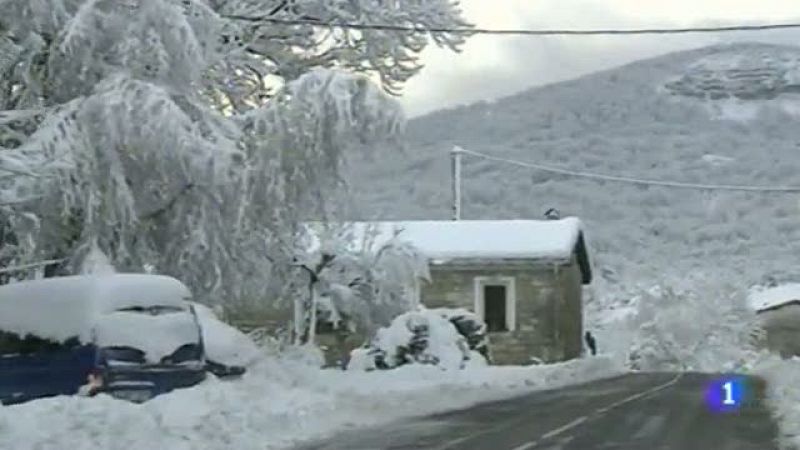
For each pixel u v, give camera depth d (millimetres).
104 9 26172
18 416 15328
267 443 16594
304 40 31969
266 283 28984
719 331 78875
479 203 94250
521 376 34781
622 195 100188
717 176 101000
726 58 114625
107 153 25297
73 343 18141
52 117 25062
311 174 27797
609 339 76375
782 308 87438
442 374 30547
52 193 24703
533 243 49219
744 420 21125
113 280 18625
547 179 98875
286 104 27109
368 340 35312
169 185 26703
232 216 27188
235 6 30922
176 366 18578
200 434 16250
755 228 98875
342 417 20172
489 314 48875
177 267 27484
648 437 18047
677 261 94688
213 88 29125
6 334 18969
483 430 18984
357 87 27203
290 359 28141
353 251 33406
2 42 26312
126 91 25094
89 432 15203
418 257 34250
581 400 26406
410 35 32062
